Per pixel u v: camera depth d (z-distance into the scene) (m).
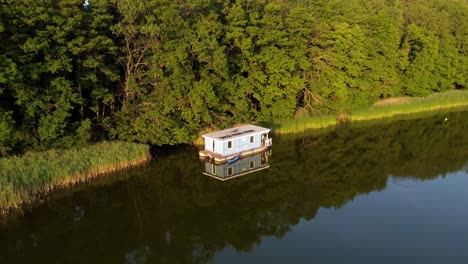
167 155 46.88
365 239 30.42
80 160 39.69
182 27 46.16
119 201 36.34
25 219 32.53
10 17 35.78
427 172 43.75
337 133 58.03
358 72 63.12
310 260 27.75
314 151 50.25
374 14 72.12
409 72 73.19
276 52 54.12
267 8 53.84
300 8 56.72
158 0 45.09
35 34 38.03
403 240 30.25
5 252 28.42
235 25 50.88
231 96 51.59
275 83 55.06
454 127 61.47
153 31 42.25
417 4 86.69
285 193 38.47
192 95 46.09
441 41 77.25
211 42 45.75
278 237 30.81
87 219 33.12
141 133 45.38
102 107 47.31
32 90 38.22
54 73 39.81
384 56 68.31
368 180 41.66
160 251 29.06
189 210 35.06
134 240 30.42
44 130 38.50
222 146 44.53
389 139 55.56
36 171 36.34
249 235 31.25
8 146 38.00
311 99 61.81
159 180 40.62
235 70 53.44
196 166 44.19
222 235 31.30
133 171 42.19
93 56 41.81
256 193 38.34
